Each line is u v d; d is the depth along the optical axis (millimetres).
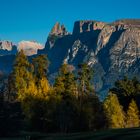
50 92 89125
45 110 86250
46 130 84500
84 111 90562
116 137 45281
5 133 63656
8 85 81938
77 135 53406
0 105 69000
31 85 87312
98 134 51188
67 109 88625
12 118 67688
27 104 84188
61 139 50531
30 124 80812
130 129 56719
